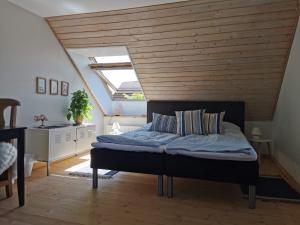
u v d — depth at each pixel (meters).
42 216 2.12
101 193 2.66
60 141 3.60
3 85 3.06
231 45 3.36
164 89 4.50
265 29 3.04
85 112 4.24
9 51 3.13
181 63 3.84
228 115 4.27
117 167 2.77
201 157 2.48
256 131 4.21
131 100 5.62
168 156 2.59
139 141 2.74
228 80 3.97
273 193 2.68
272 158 4.35
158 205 2.37
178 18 3.12
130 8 3.10
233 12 2.90
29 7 3.25
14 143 2.70
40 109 3.68
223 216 2.15
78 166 3.71
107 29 3.56
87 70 4.81
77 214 2.16
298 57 2.92
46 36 3.75
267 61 3.48
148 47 3.69
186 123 3.81
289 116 3.38
